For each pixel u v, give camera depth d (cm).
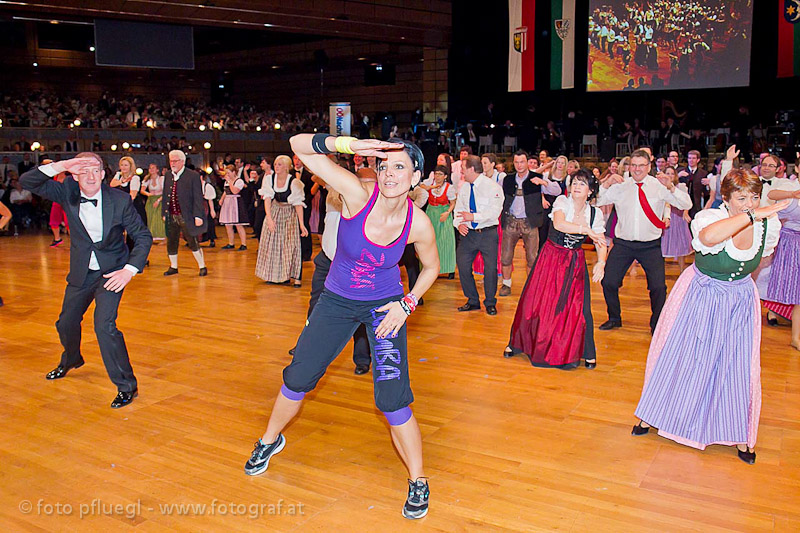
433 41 1983
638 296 742
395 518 282
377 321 285
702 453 347
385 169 256
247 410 402
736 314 337
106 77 2841
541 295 486
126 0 1444
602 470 327
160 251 1109
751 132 1722
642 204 542
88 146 1962
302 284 815
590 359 483
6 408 404
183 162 852
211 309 673
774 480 317
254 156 2267
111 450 346
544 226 816
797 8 1476
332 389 441
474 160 623
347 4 1712
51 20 1683
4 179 1667
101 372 475
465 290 661
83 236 407
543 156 959
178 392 433
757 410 334
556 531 272
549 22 1764
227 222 1134
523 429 375
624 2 1645
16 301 714
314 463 333
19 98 2416
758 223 326
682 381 349
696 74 1609
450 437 364
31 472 322
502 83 2134
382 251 269
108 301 405
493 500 297
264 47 2550
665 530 273
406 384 284
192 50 1697
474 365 491
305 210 1036
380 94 2573
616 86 1681
